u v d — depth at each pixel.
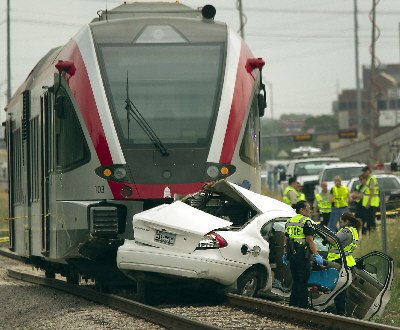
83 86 51.47
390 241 77.50
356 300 47.88
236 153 50.91
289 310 41.31
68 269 61.41
